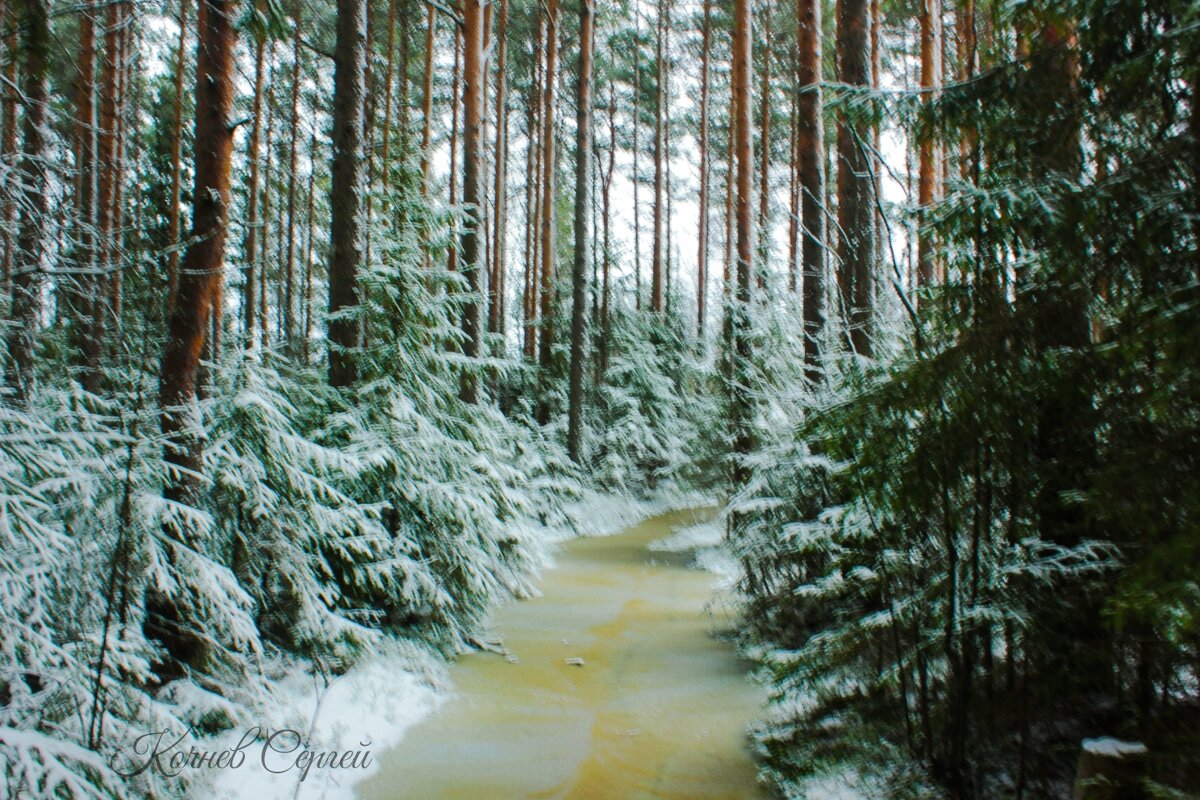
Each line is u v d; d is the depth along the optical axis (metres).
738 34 13.07
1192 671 2.80
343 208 7.51
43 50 4.62
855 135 3.66
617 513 15.61
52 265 4.00
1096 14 2.60
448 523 6.71
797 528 5.47
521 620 7.64
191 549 4.44
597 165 28.45
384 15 19.62
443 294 7.54
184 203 17.11
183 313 4.80
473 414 8.22
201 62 4.91
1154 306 2.37
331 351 7.36
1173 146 2.39
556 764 4.48
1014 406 2.96
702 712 5.27
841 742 4.35
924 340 3.54
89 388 5.74
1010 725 3.48
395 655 5.79
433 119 21.58
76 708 3.43
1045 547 3.09
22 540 3.64
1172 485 2.36
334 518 5.55
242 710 4.19
